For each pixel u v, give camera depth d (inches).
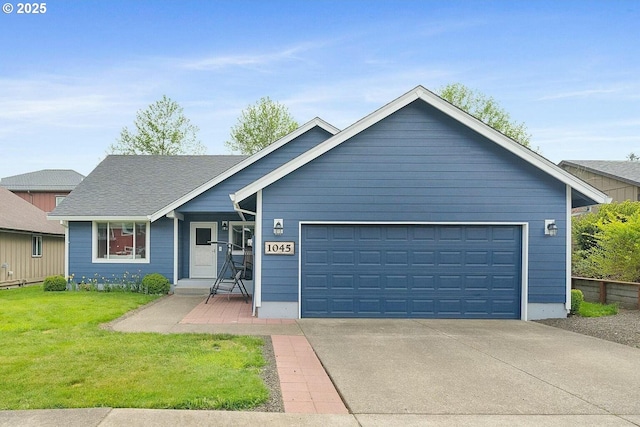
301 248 396.2
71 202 609.3
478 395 198.8
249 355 255.4
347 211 396.5
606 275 501.0
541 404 188.7
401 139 398.9
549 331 343.9
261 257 394.0
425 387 208.7
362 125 394.3
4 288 669.9
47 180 1327.5
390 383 214.1
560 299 397.4
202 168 714.8
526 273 397.1
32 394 187.2
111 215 583.8
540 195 399.9
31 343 277.1
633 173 940.0
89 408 174.4
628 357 265.3
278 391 201.8
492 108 1437.0
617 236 474.0
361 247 399.5
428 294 399.9
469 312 399.5
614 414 178.9
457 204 398.6
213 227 634.8
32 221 775.7
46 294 535.2
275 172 390.0
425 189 398.3
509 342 303.9
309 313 395.5
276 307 394.0
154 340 290.2
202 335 309.6
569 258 397.7
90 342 281.7
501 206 399.5
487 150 399.9
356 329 345.4
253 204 437.1
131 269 597.9
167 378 208.2
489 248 402.3
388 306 398.6
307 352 272.4
